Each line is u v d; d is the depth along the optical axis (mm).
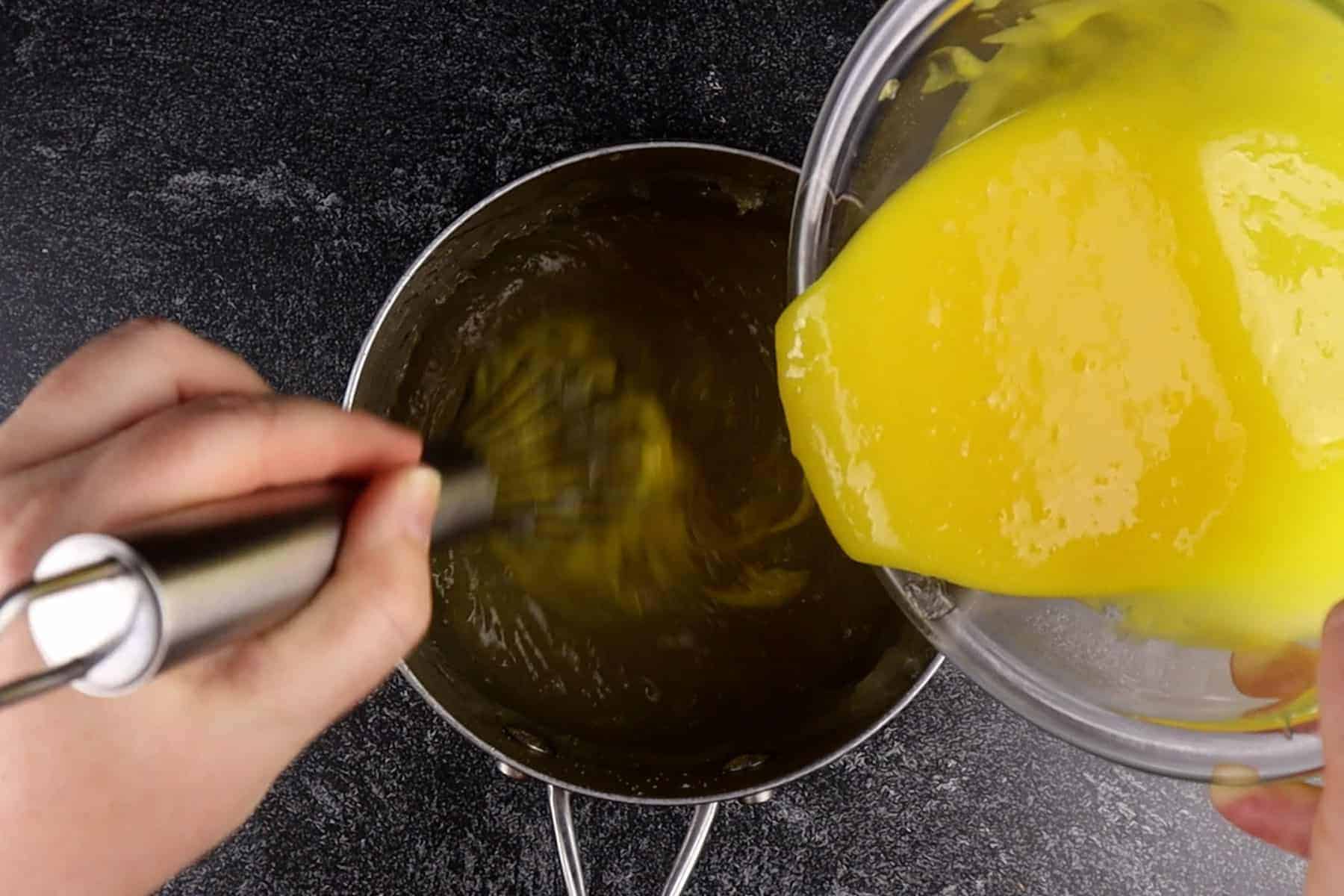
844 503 396
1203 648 390
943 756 501
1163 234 380
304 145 501
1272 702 384
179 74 502
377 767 500
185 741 346
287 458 343
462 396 495
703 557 498
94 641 280
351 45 503
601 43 504
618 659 490
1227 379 377
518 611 489
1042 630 406
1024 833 499
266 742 352
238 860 500
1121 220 381
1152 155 384
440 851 501
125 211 500
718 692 489
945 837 501
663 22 503
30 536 329
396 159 502
